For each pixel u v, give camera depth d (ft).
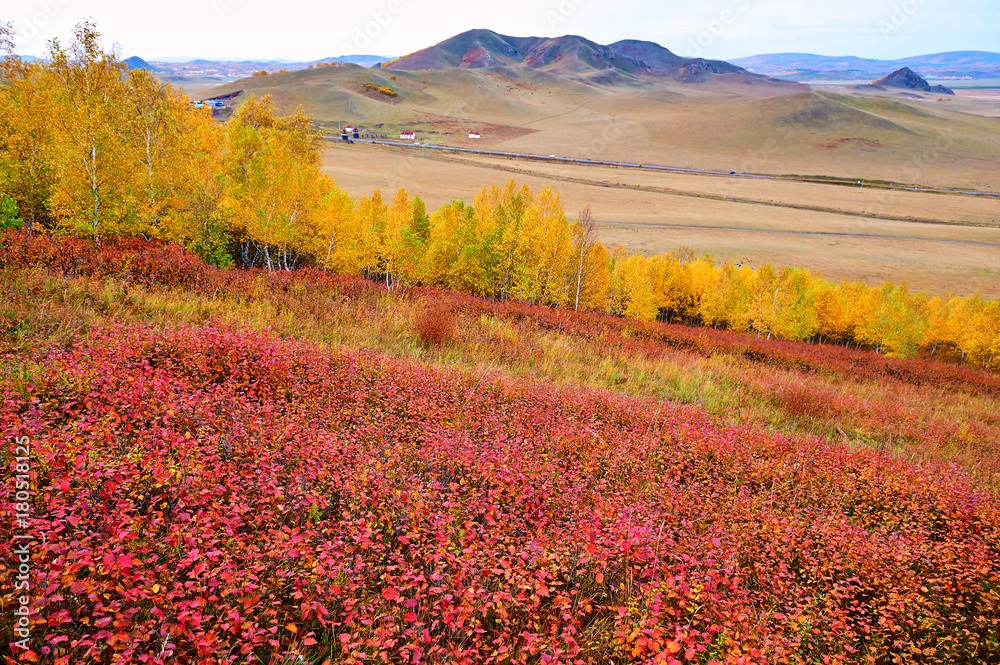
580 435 25.40
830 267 318.65
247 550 12.98
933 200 600.39
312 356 29.22
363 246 116.57
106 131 62.90
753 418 39.34
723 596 14.97
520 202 156.35
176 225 73.72
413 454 20.86
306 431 20.04
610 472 22.93
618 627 13.07
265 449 17.88
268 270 64.44
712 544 17.40
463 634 12.42
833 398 49.01
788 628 14.71
